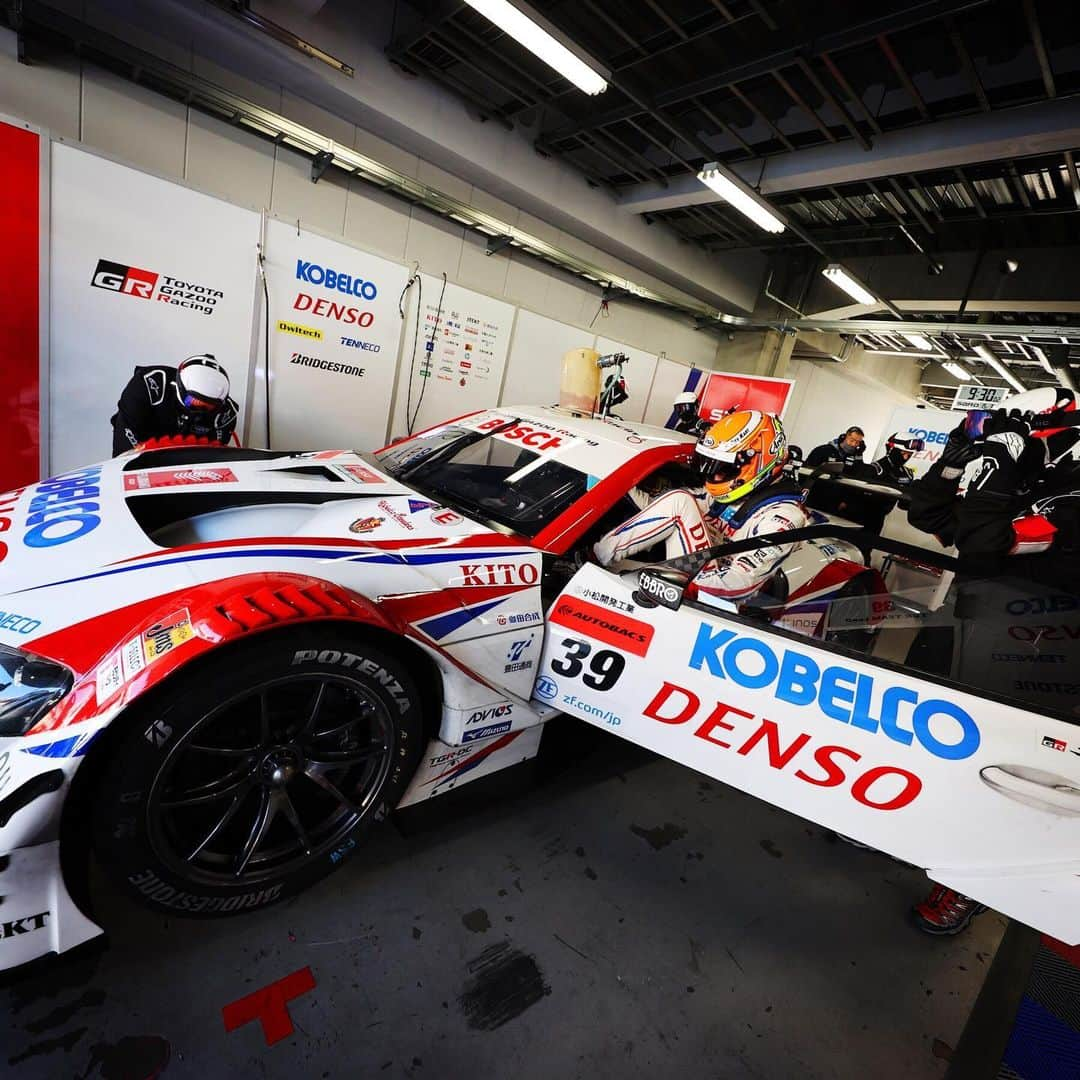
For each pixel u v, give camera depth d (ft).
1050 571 4.50
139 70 10.59
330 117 13.75
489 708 4.78
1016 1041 4.45
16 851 3.02
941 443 22.99
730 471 6.12
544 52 10.48
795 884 5.70
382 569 4.35
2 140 8.71
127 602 3.53
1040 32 9.76
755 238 21.01
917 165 13.67
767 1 10.52
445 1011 3.86
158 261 10.48
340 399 13.52
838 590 6.50
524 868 5.15
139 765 3.19
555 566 5.55
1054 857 3.78
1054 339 20.59
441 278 14.17
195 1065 3.28
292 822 3.97
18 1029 3.29
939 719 4.11
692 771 7.09
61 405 10.15
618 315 22.33
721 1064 3.92
